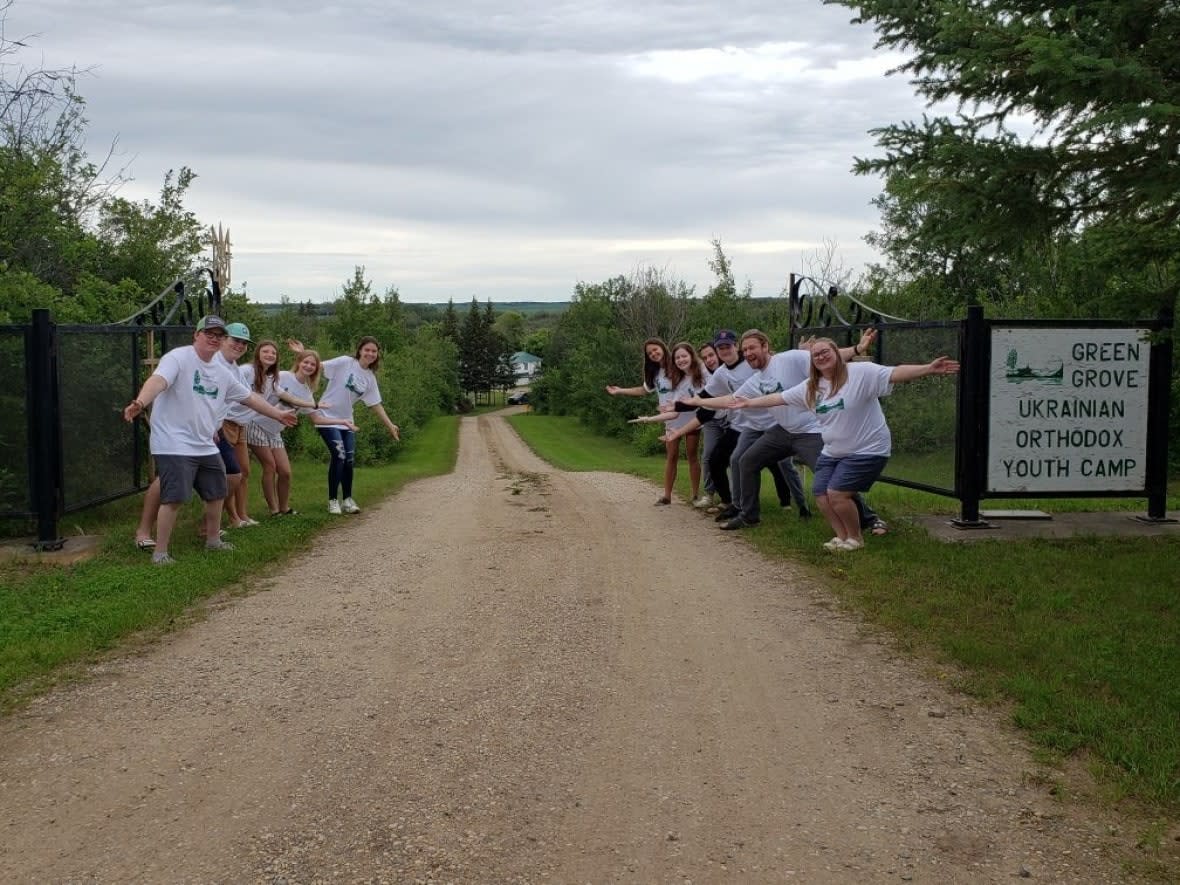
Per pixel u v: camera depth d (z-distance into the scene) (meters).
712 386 10.51
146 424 11.27
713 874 3.46
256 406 8.77
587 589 7.48
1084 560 8.03
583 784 4.14
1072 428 9.64
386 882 3.39
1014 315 20.48
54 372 8.84
